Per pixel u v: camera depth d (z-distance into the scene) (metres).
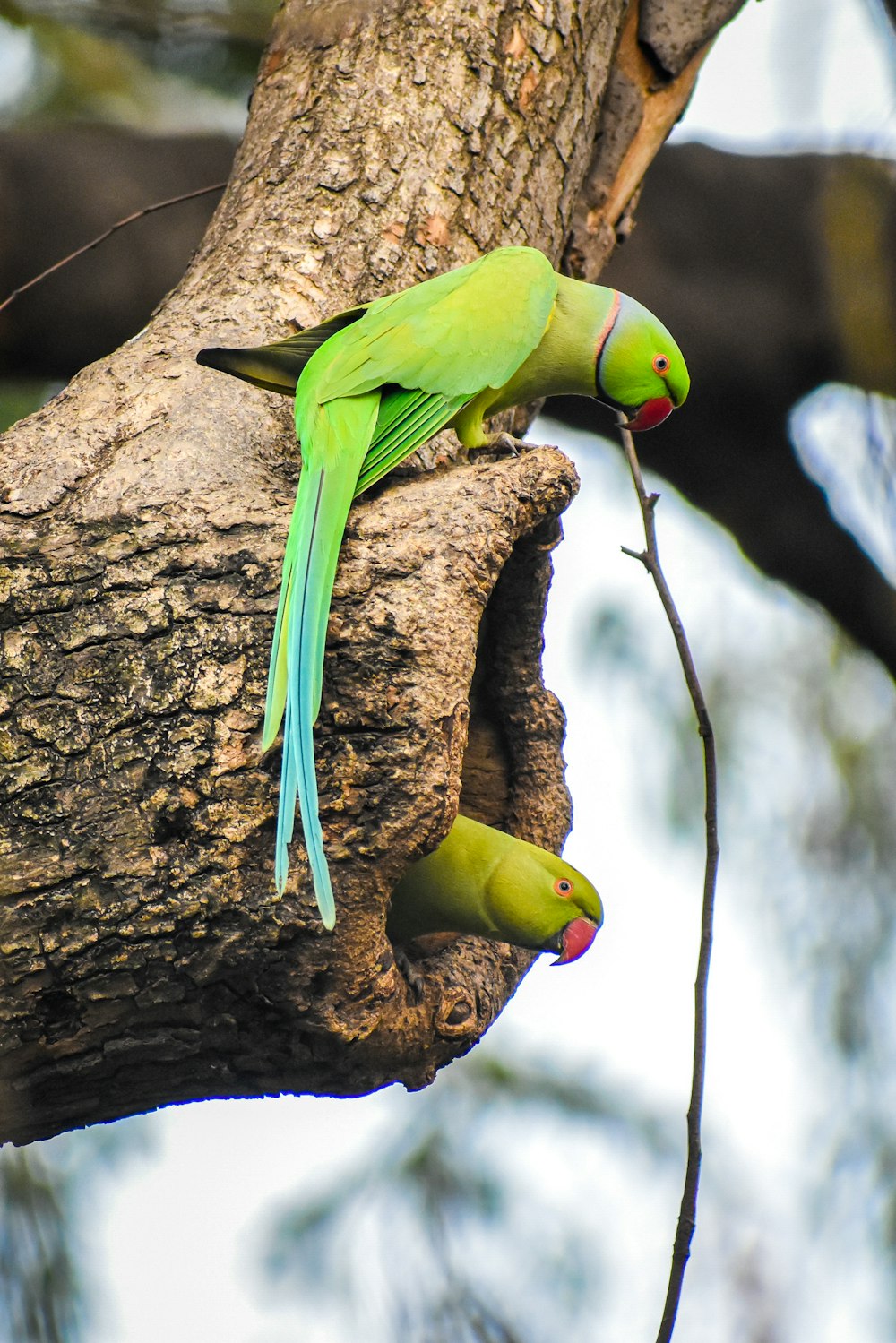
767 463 11.56
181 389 5.85
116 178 10.15
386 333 5.75
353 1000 5.01
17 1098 4.97
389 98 7.16
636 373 6.43
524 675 6.66
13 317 10.17
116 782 4.81
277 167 7.04
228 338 6.24
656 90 8.02
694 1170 5.23
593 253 7.94
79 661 4.91
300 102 7.25
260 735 4.85
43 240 10.01
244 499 5.30
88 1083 5.09
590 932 6.28
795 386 11.16
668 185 10.91
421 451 6.18
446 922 6.35
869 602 11.69
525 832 6.91
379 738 4.89
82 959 4.75
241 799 4.81
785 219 10.90
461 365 5.80
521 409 7.57
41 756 4.83
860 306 9.30
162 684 4.89
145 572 5.03
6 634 4.95
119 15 8.94
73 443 5.56
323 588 4.95
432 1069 5.81
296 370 5.77
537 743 6.85
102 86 10.21
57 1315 7.55
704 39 7.98
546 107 7.46
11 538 5.14
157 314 6.60
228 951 4.80
